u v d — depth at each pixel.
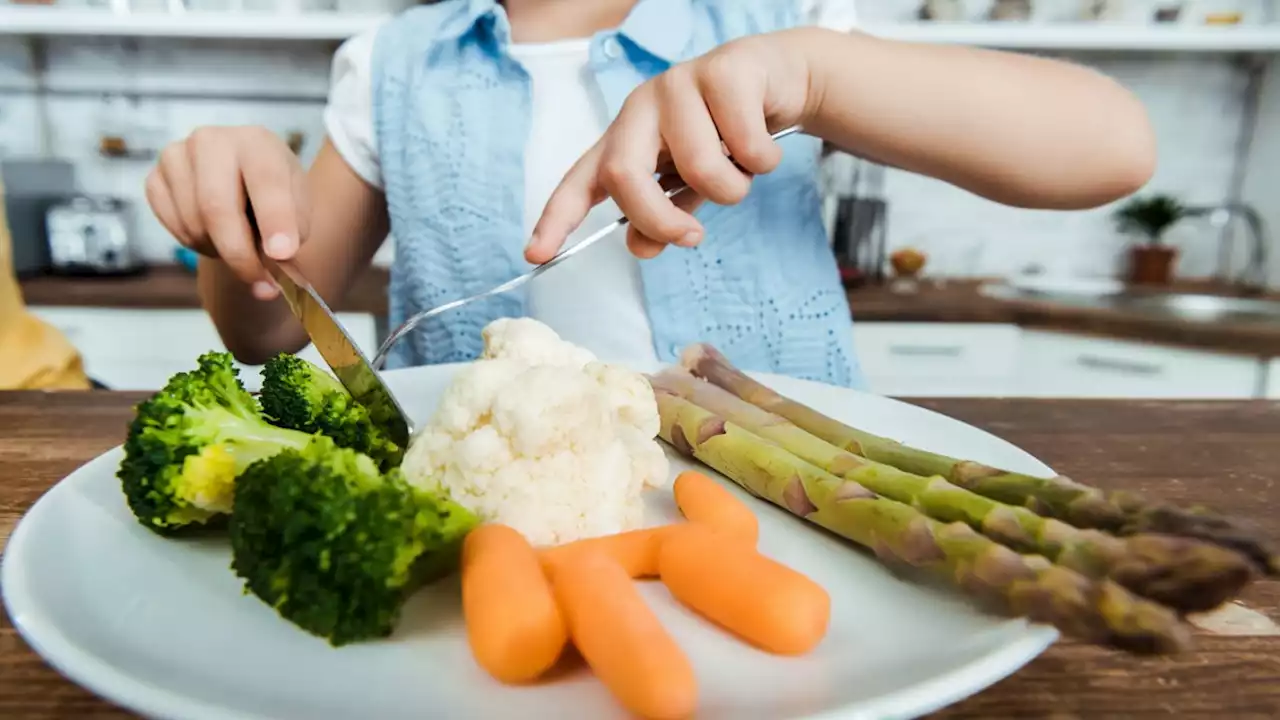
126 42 2.22
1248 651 0.42
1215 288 2.22
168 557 0.44
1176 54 2.29
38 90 2.24
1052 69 0.90
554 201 0.64
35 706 0.37
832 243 2.25
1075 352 1.83
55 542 0.43
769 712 0.33
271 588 0.37
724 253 1.06
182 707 0.31
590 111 1.10
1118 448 0.73
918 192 2.35
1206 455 0.71
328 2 2.06
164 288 1.92
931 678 0.34
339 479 0.38
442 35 1.13
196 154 0.70
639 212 0.60
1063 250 2.39
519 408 0.46
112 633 0.37
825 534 0.50
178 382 0.49
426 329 1.10
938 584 0.42
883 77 0.82
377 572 0.36
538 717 0.33
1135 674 0.40
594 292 1.06
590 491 0.48
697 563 0.40
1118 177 0.87
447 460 0.48
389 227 1.27
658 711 0.31
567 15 1.18
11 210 1.98
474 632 0.36
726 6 1.13
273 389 0.53
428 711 0.33
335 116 1.20
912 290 2.09
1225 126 2.35
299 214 0.69
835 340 1.09
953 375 1.88
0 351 1.25
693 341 1.04
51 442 0.71
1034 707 0.38
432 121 1.11
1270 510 0.60
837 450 0.55
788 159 1.10
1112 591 0.35
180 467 0.44
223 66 2.25
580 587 0.36
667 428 0.64
